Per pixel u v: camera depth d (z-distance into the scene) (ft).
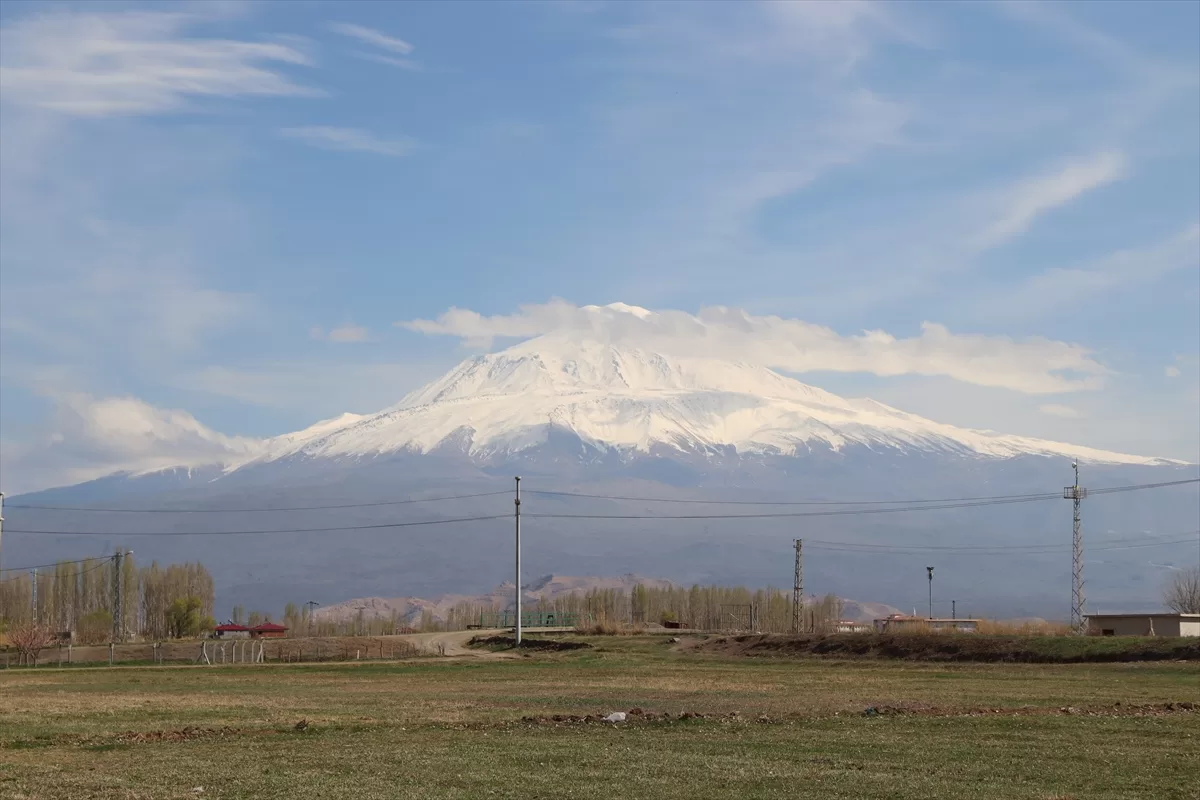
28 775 118.42
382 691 228.63
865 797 105.60
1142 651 290.15
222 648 424.05
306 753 132.36
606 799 104.88
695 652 382.01
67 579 647.15
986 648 319.27
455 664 341.21
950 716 163.43
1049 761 124.06
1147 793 107.04
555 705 190.49
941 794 106.63
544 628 520.01
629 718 163.02
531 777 115.55
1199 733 144.66
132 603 654.12
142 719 168.45
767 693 213.46
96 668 332.60
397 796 106.42
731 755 129.08
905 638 344.49
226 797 106.63
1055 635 351.67
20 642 383.04
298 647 425.28
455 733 150.10
